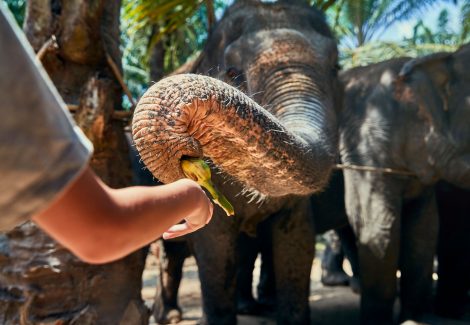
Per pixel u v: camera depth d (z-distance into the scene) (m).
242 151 2.31
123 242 0.90
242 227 4.42
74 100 3.24
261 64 3.71
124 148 3.35
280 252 4.49
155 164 1.95
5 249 3.05
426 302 5.36
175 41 10.04
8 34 0.78
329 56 3.99
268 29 4.00
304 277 4.50
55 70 3.24
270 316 5.88
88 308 3.05
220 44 4.29
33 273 3.00
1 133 0.78
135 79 15.73
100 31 3.25
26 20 3.30
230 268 4.41
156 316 6.04
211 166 3.33
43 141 0.80
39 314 3.00
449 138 5.26
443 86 5.39
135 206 0.91
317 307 6.18
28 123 0.79
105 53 3.32
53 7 3.23
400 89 5.30
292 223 4.44
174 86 2.04
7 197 0.79
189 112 2.02
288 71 3.62
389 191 5.18
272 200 4.22
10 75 0.78
